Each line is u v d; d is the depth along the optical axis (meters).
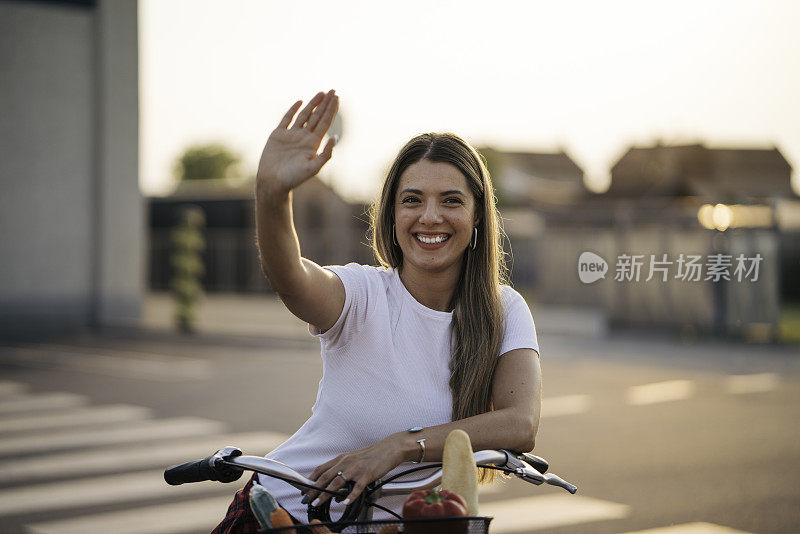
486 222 2.76
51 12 23.77
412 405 2.66
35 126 23.61
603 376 15.78
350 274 2.67
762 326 21.02
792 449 9.58
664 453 9.37
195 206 31.27
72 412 11.86
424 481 2.41
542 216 23.92
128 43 24.61
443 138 2.75
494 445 2.55
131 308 24.75
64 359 18.30
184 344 21.38
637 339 21.84
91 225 24.41
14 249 23.36
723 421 11.37
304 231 26.16
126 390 13.93
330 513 2.60
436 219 2.66
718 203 18.53
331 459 2.57
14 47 23.31
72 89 24.09
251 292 29.48
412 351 2.69
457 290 2.79
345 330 2.63
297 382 14.91
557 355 18.97
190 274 24.86
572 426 11.02
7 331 23.22
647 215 18.14
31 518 6.93
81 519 6.90
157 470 8.50
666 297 22.33
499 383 2.73
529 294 30.36
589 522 6.87
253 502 2.33
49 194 23.83
